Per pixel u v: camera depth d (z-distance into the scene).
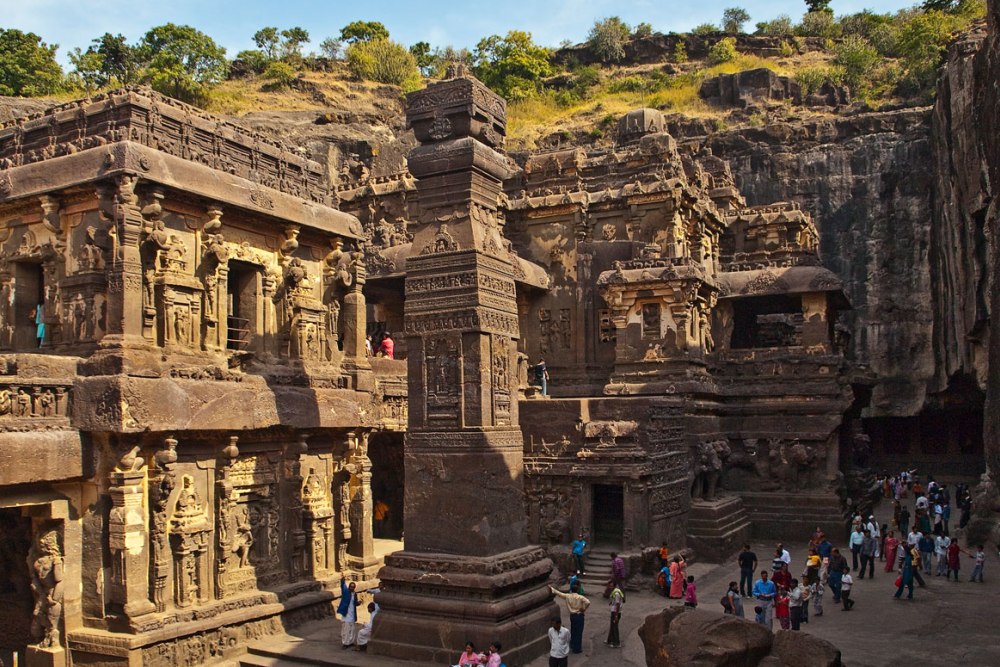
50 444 16.97
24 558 19.62
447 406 18.61
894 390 51.62
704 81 79.25
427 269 19.03
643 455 27.48
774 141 60.81
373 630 18.55
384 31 94.56
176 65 71.94
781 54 89.44
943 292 48.22
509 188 41.47
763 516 35.56
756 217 45.69
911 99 71.38
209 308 20.44
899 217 52.81
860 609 24.03
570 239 39.00
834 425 35.44
